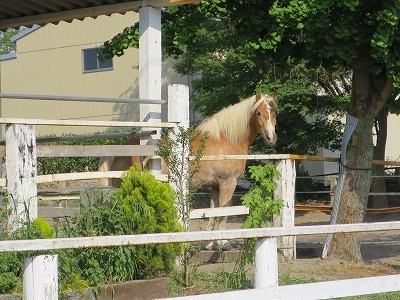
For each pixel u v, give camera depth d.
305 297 5.45
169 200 7.91
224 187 10.85
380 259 11.48
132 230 7.52
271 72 19.16
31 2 10.31
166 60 26.78
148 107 9.63
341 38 10.33
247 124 11.07
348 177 11.16
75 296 6.50
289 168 10.86
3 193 7.58
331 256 11.03
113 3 10.20
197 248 8.62
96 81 28.69
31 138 7.32
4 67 30.64
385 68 10.84
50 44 29.55
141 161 10.11
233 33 11.23
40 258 4.22
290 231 5.46
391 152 27.78
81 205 7.69
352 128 11.12
